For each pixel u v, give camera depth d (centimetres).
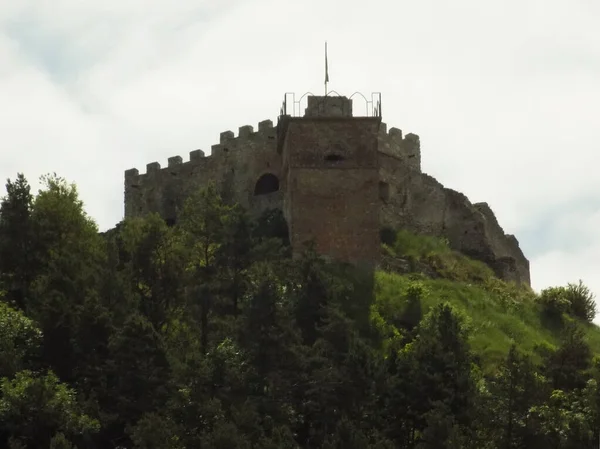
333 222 8788
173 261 7775
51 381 6400
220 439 5831
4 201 7800
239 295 7531
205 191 8169
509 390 6681
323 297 7300
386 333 8000
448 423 6122
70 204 8375
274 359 6638
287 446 5925
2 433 6231
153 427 5978
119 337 6544
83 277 7275
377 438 6188
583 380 7138
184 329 7294
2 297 7394
